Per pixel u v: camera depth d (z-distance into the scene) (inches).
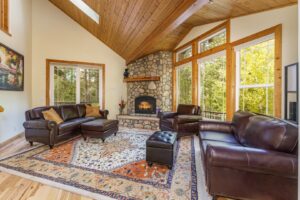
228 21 154.6
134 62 260.1
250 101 142.4
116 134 181.0
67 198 71.2
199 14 153.6
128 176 89.9
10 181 84.0
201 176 89.8
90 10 184.1
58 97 231.6
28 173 92.2
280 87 115.3
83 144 144.9
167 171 95.7
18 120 173.0
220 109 169.9
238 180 64.4
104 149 132.1
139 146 140.0
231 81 153.6
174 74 237.8
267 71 128.9
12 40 162.6
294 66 101.6
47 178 87.0
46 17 221.9
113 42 224.2
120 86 264.4
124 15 140.1
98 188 78.4
